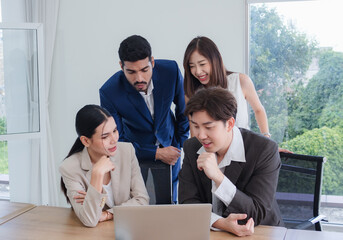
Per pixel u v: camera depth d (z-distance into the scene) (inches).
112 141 86.9
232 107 74.8
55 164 181.6
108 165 83.0
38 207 93.0
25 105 155.1
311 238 72.4
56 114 178.7
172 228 67.1
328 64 150.3
